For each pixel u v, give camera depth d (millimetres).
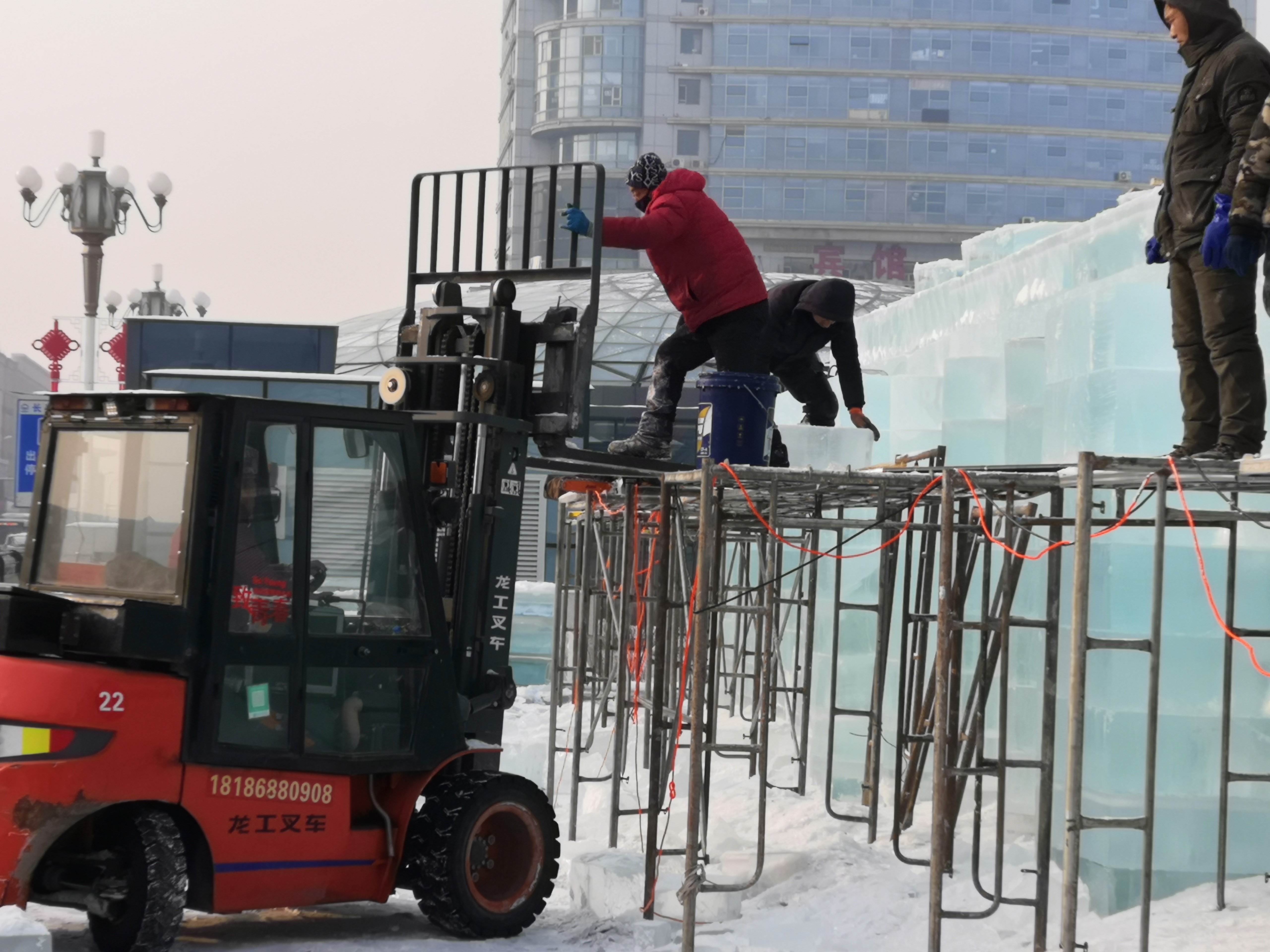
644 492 9414
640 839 9648
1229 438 5840
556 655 11758
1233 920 6531
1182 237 6043
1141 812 7305
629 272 38156
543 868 7379
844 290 8594
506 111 111062
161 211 21812
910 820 9211
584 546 11000
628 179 8141
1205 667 7430
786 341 8680
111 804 6172
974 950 6699
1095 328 7801
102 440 6770
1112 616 7520
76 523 6781
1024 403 9266
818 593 11117
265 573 6621
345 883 6969
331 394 19469
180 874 6254
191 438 6492
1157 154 104812
